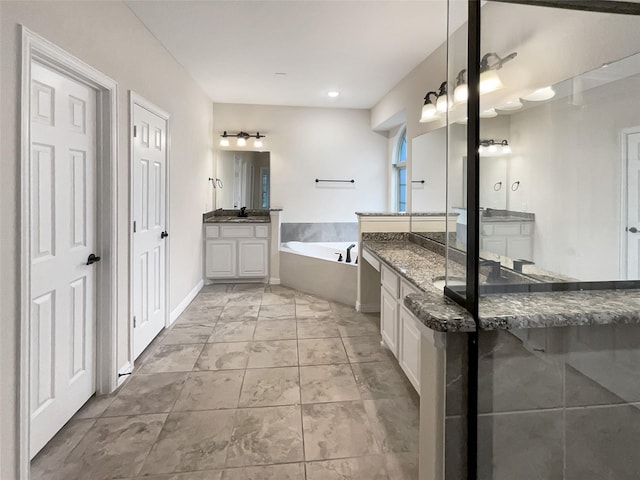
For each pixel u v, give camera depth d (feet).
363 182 17.61
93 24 6.27
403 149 16.58
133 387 7.27
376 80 12.78
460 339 3.17
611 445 3.37
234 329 10.44
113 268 7.00
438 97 9.24
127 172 7.64
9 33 4.35
